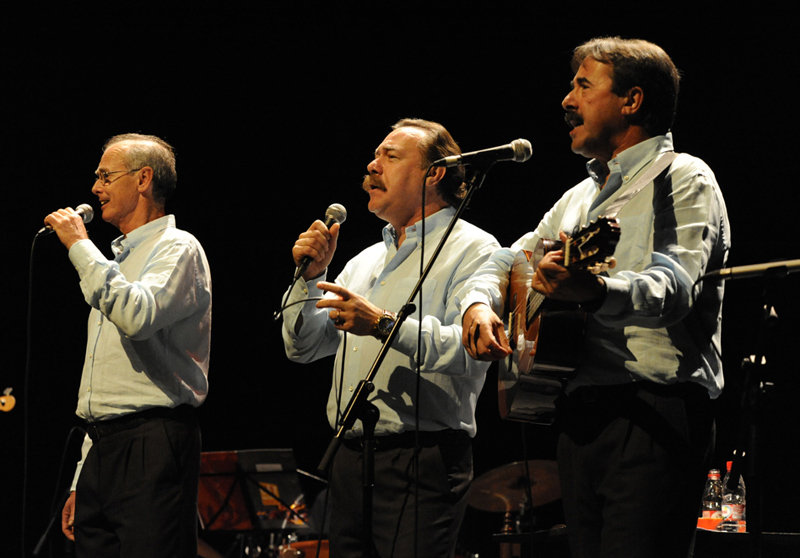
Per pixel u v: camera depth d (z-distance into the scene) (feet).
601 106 8.25
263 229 25.31
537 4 21.16
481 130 22.24
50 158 23.58
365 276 10.78
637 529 7.18
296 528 19.86
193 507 10.75
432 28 22.26
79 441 25.11
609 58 8.27
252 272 26.20
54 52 22.94
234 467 19.16
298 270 10.39
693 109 19.39
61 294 25.38
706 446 7.49
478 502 21.81
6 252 24.84
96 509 10.69
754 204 19.27
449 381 9.39
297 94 23.65
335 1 22.53
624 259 7.84
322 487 25.48
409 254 10.30
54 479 24.77
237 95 23.76
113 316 10.43
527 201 22.20
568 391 8.00
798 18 18.40
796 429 11.44
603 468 7.55
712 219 7.58
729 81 19.10
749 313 19.52
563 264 6.82
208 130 24.11
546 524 23.98
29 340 11.85
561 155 21.86
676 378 7.38
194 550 10.68
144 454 10.53
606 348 7.65
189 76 23.53
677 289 7.12
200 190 24.75
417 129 10.78
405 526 8.96
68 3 22.56
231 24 22.97
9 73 22.94
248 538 23.48
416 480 8.71
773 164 19.08
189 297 11.10
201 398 11.20
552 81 21.59
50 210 23.90
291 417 26.58
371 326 8.98
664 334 7.48
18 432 24.93
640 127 8.27
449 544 9.04
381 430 9.23
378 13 22.45
